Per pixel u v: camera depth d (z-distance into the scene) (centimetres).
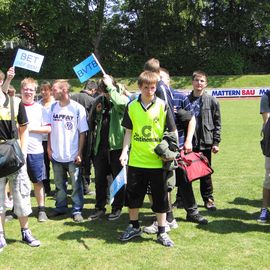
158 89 530
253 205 650
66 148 595
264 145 562
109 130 582
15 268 439
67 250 483
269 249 477
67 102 602
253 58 4178
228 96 3200
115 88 568
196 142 623
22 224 503
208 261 446
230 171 880
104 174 600
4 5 3544
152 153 485
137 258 457
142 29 4081
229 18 3931
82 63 594
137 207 505
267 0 3834
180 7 3722
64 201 620
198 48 4150
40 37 3884
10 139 475
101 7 3906
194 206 572
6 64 3953
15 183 490
